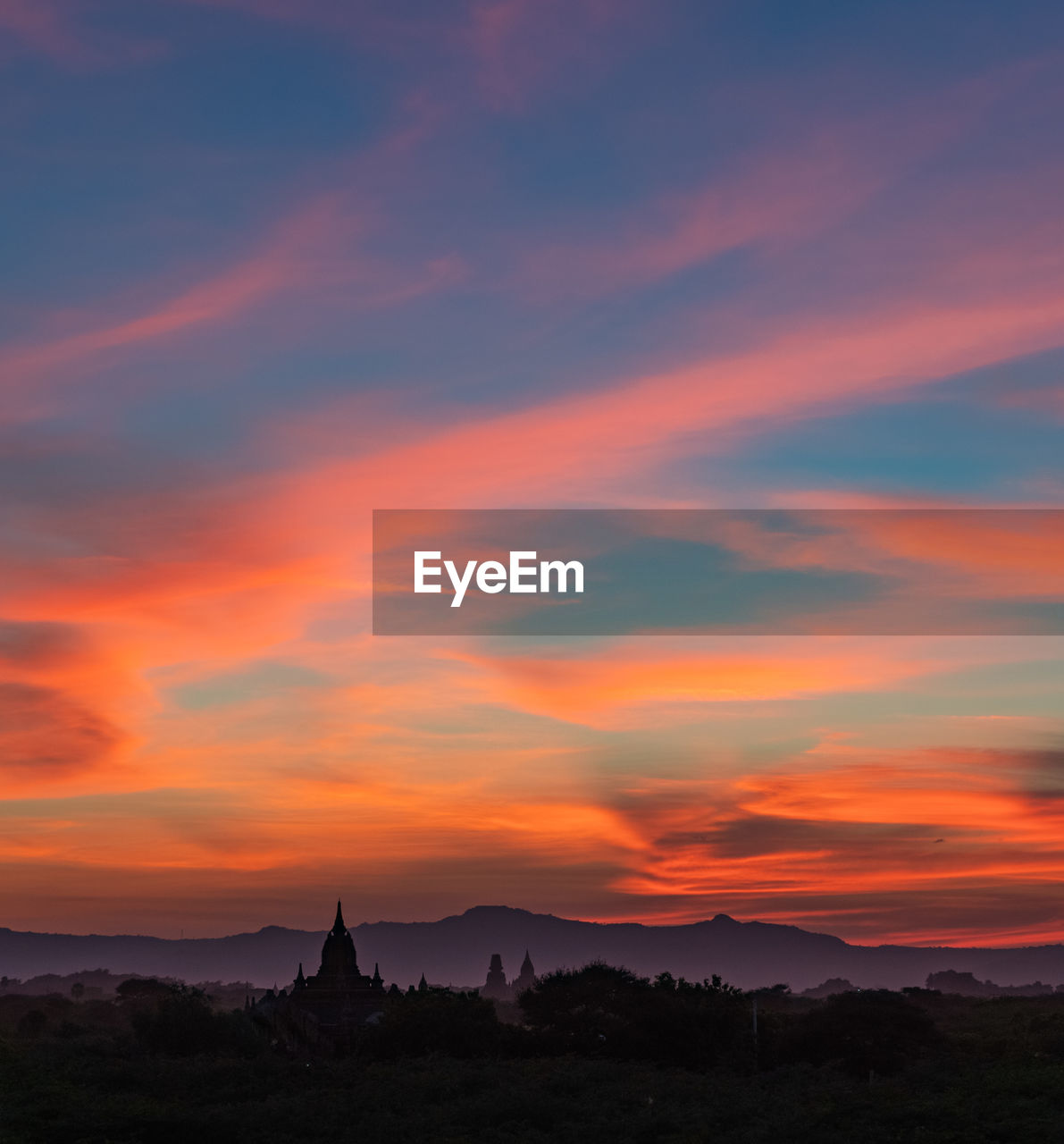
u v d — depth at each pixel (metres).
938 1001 158.25
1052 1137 47.28
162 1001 93.38
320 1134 51.94
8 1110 53.44
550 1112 54.81
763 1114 54.34
